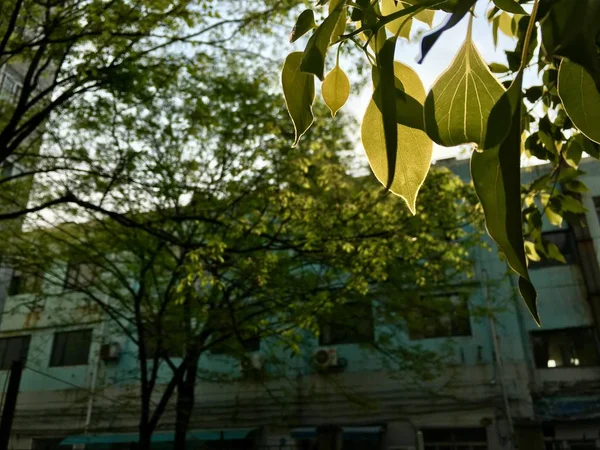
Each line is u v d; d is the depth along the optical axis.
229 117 7.97
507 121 0.54
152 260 9.69
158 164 7.77
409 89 0.77
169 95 8.02
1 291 15.78
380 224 7.65
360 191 8.35
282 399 13.61
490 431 11.91
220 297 10.36
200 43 7.30
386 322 11.05
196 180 8.74
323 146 8.41
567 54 0.50
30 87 7.14
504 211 0.57
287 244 7.57
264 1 7.43
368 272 7.91
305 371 13.80
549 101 1.96
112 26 6.20
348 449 12.94
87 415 14.73
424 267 8.78
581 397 11.49
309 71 0.61
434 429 12.39
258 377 11.80
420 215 7.41
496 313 12.66
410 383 12.86
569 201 2.31
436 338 13.04
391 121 0.54
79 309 15.63
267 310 9.23
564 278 12.55
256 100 8.20
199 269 6.96
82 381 15.23
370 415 12.91
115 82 6.82
